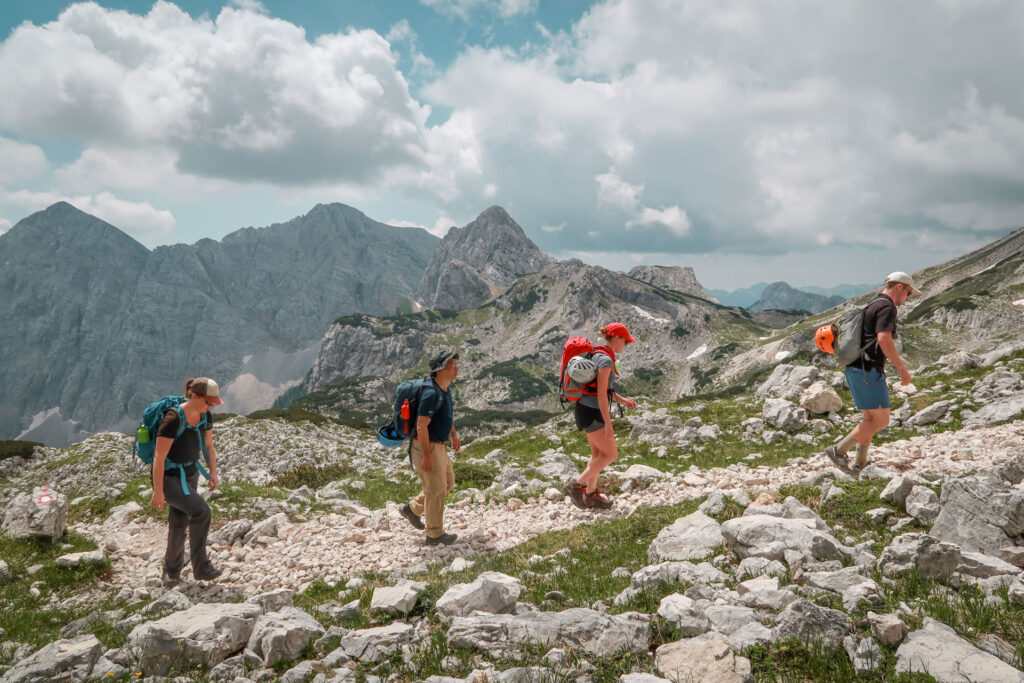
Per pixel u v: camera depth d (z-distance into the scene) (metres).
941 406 17.69
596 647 4.42
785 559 6.00
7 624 7.39
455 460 21.53
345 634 5.44
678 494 12.43
